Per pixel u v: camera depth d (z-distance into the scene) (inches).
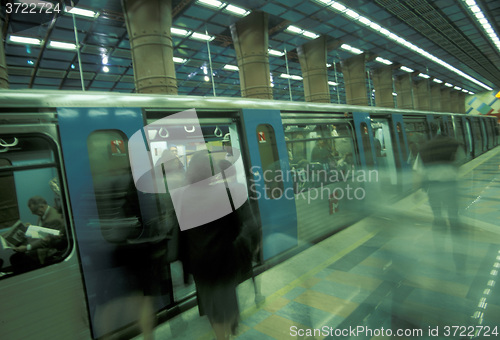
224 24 399.5
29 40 340.8
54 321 97.6
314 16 430.6
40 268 97.4
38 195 103.7
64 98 110.2
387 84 784.3
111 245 108.0
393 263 117.3
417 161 135.8
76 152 108.5
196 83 639.1
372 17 466.6
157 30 262.5
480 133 688.4
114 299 106.9
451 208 124.8
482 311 90.4
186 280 85.7
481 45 697.0
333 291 127.9
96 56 416.5
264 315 118.4
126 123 122.9
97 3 302.4
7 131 97.1
